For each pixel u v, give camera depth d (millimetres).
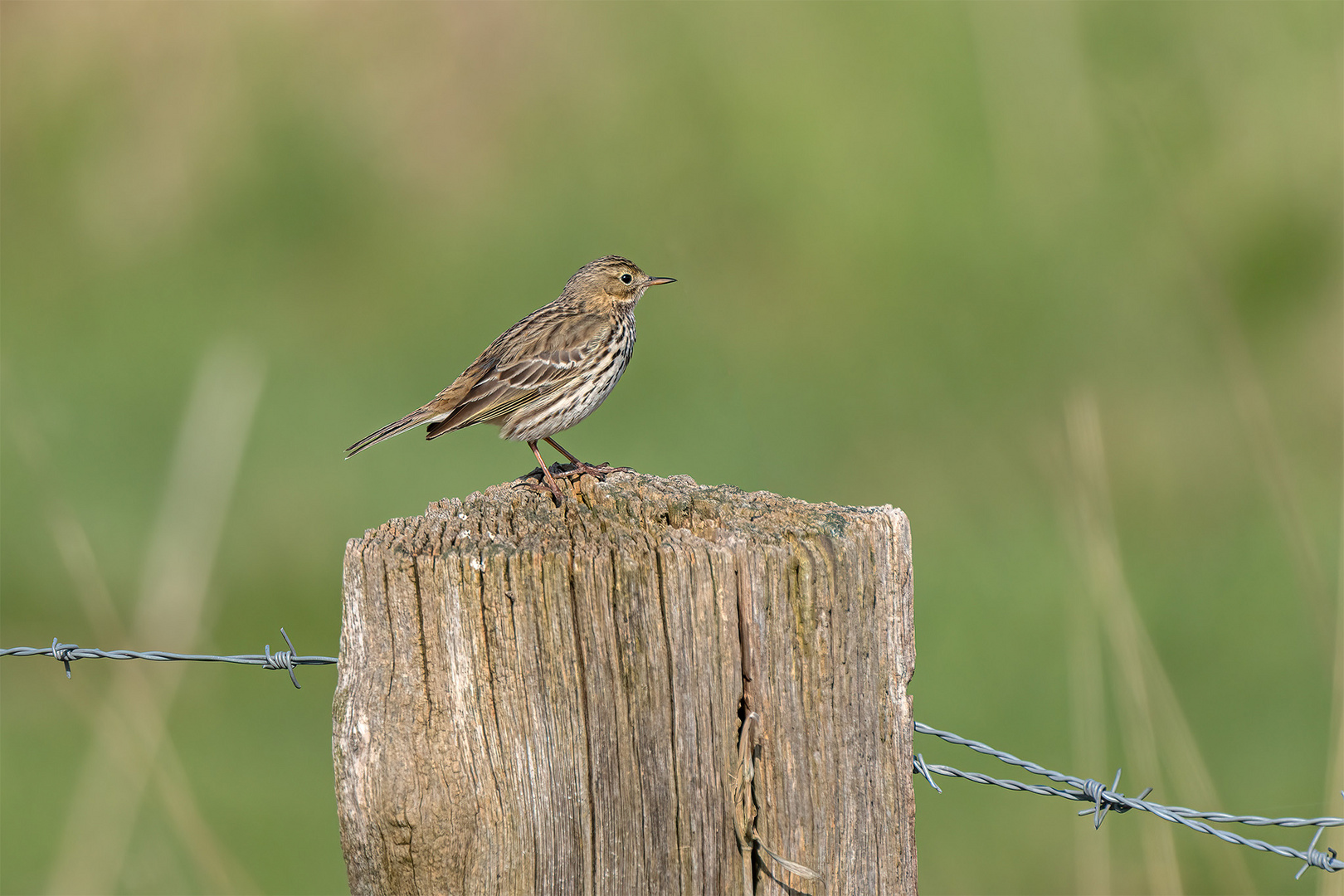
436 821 4914
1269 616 12492
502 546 5008
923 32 20250
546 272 19234
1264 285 16516
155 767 8734
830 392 16125
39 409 16297
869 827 5195
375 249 19922
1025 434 15039
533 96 21859
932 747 11133
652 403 16125
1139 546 13602
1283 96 18172
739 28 21375
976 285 17312
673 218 19266
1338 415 14750
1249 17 18750
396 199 20750
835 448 15227
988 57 18391
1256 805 10523
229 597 13266
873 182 18609
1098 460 9062
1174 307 16484
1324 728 11203
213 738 11695
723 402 16047
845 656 5047
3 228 20406
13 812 10617
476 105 22094
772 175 19375
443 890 4977
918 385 16109
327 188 20969
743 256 18359
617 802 4969
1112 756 10969
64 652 7484
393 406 16672
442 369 17469
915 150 18812
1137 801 6520
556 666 4914
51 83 22578
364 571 4949
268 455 15383
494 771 4941
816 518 5223
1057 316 16750
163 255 20047
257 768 11320
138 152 21688
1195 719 11430
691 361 16766
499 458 15539
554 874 4980
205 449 8703
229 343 17125
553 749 4941
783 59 20625
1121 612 8180
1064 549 13367
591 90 21797
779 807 5047
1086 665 8570
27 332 18359
